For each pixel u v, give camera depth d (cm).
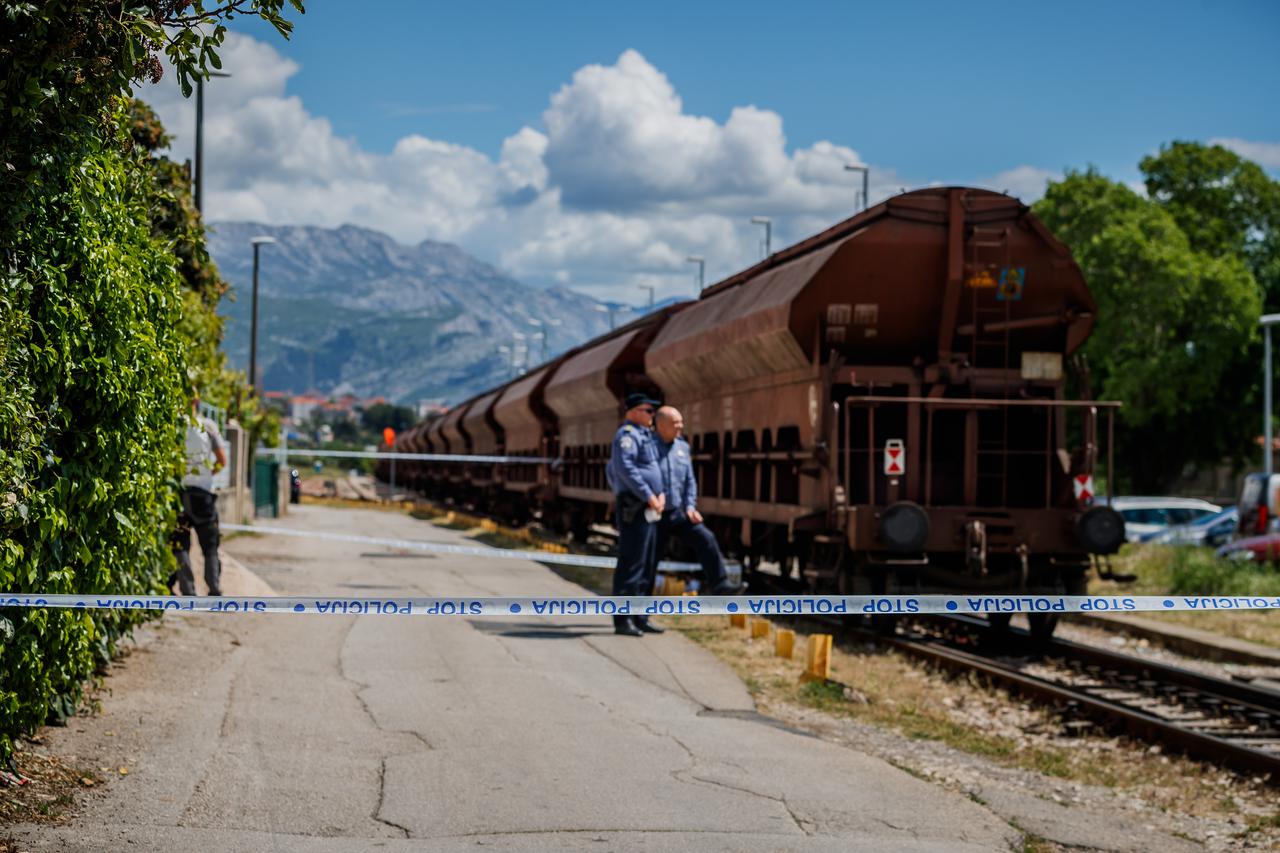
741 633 1344
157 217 841
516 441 3894
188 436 1256
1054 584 1491
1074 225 4856
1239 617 1759
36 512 584
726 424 1848
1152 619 1744
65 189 575
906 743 913
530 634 1274
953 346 1520
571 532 3092
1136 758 940
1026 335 1516
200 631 1145
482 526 3841
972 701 1137
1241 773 880
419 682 988
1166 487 5341
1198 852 667
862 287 1475
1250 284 4872
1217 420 5122
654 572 1309
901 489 1506
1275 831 724
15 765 642
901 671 1262
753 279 1830
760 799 682
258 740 768
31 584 604
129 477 720
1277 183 5316
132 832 571
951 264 1452
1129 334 4734
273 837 584
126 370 661
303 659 1063
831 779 734
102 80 508
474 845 586
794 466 1562
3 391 526
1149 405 4900
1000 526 1434
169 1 511
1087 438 1461
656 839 603
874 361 1513
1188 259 4697
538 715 880
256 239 4041
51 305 580
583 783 701
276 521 3822
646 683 1036
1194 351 4806
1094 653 1387
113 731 753
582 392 2773
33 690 627
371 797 661
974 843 624
